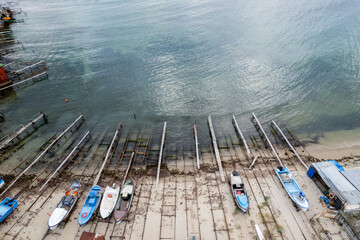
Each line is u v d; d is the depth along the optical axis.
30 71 64.38
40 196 31.81
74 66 66.19
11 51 74.62
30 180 34.44
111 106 51.53
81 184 33.34
